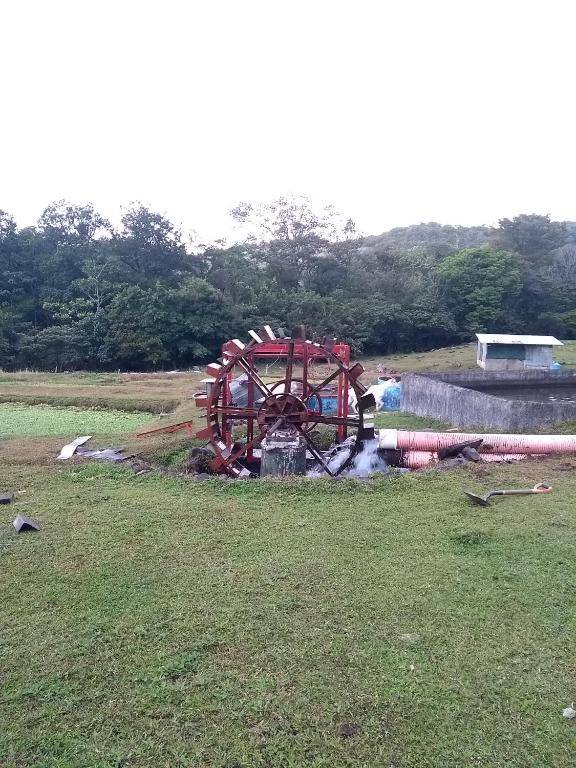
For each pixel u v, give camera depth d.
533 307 44.44
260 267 42.38
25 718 3.80
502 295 42.28
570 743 3.54
